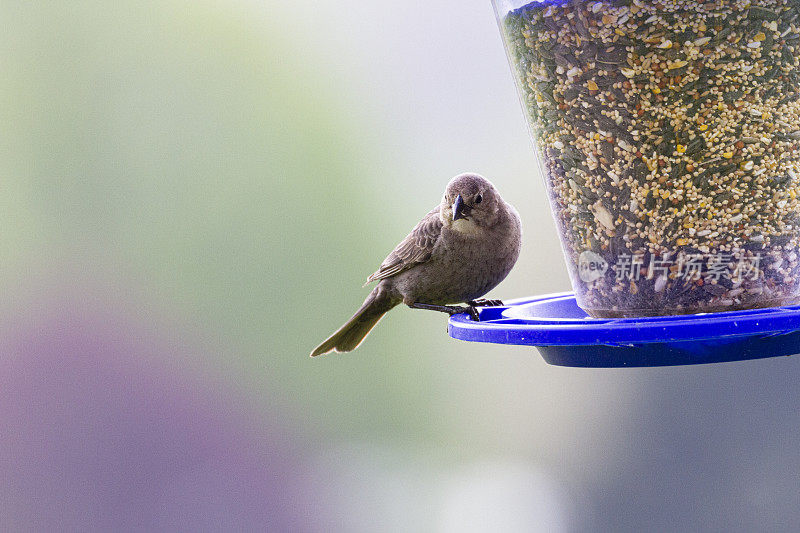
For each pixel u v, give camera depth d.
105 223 14.66
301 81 14.63
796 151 5.52
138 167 14.61
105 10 14.59
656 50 5.44
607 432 13.70
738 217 5.56
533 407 14.34
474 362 14.74
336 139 14.49
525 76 6.00
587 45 5.59
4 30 14.58
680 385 12.96
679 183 5.58
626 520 13.18
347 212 14.46
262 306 14.52
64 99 14.61
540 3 5.70
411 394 14.75
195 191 14.52
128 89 14.60
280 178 14.49
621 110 5.59
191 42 14.60
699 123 5.49
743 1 5.31
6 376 14.95
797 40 5.39
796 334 5.50
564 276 12.85
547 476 13.80
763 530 12.40
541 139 6.05
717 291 5.63
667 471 12.99
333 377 14.70
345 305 14.38
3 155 14.56
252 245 14.46
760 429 12.61
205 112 14.56
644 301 5.76
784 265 5.62
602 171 5.75
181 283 14.62
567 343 5.06
